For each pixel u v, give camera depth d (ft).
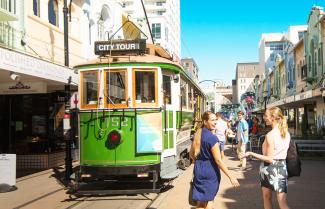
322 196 30.17
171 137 35.81
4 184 36.11
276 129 19.86
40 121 55.36
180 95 40.73
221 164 18.71
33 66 37.09
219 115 45.39
